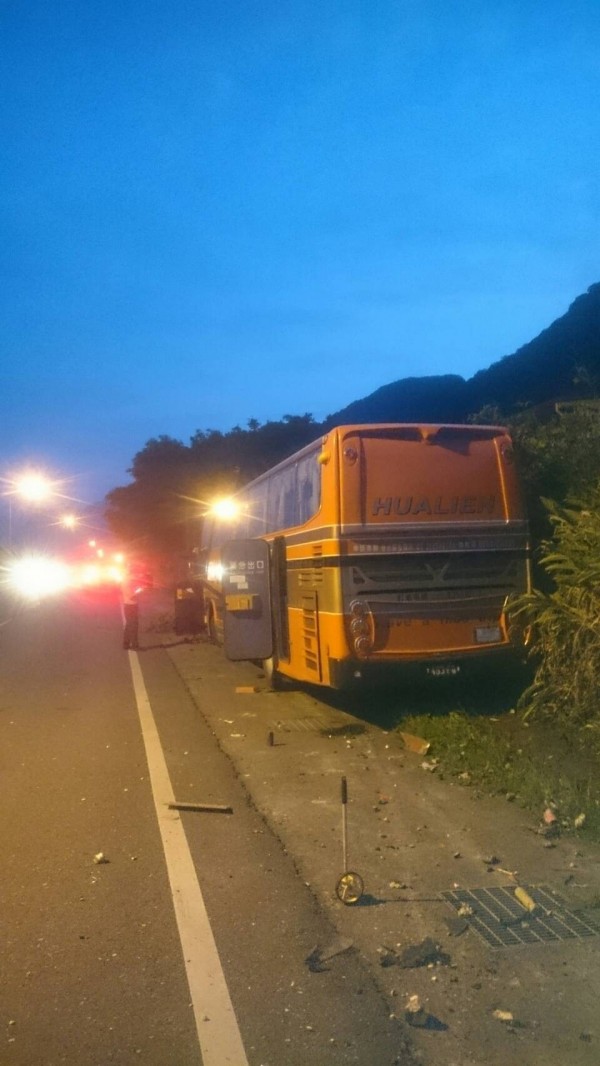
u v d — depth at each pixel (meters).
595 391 16.31
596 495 9.82
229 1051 4.16
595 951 5.07
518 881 6.08
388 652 10.61
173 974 4.87
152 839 7.06
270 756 9.72
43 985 4.77
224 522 18.14
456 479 10.91
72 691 14.40
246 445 53.00
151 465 54.72
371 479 10.72
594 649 8.88
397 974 4.85
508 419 13.54
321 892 5.97
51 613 32.31
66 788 8.57
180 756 9.79
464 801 7.86
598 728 8.73
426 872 6.27
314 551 11.38
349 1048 4.18
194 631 22.14
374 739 10.44
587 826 6.99
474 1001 4.57
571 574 9.53
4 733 11.15
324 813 7.64
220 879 6.21
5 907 5.79
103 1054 4.14
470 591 10.86
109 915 5.64
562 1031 4.30
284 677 13.83
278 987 4.73
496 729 10.05
